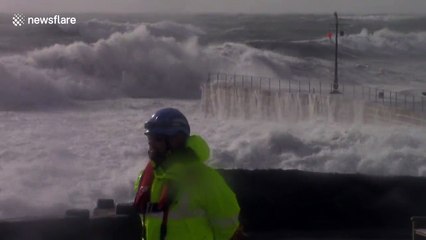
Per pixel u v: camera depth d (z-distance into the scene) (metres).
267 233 9.20
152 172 4.18
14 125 22.48
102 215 7.53
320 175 9.52
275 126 22.02
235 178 9.25
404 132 19.05
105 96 33.91
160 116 4.11
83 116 25.19
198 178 4.07
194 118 25.09
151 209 4.11
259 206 9.27
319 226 9.44
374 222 9.59
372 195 9.63
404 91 30.09
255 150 18.94
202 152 4.12
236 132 21.53
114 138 20.33
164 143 4.10
